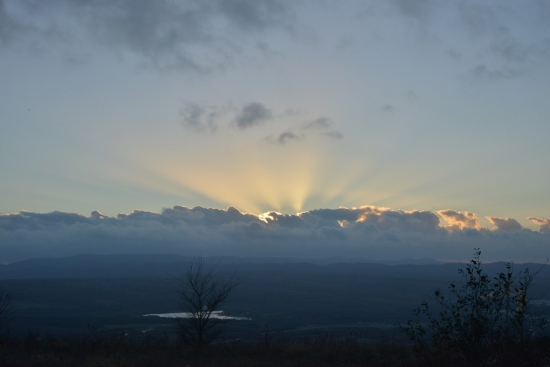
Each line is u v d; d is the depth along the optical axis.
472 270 13.54
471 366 13.05
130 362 17.73
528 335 13.09
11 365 16.89
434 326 13.95
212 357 19.78
